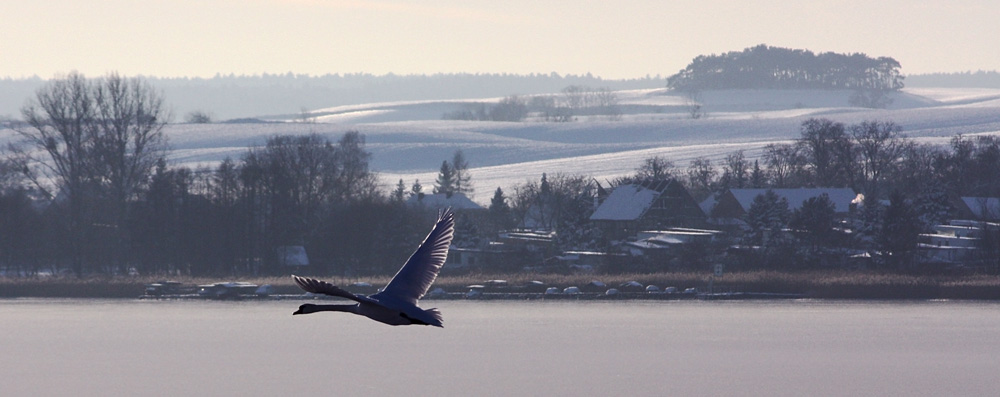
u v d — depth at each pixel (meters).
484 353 69.38
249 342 74.88
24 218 117.75
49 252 120.06
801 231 120.81
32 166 154.75
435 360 66.75
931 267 110.62
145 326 82.81
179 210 119.19
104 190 121.31
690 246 117.56
